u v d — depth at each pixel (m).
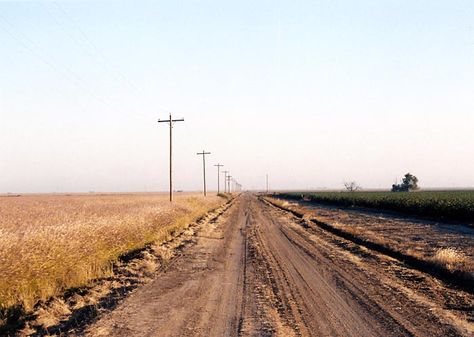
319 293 13.36
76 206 44.22
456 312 11.19
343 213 55.88
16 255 14.02
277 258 20.55
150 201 58.69
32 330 9.51
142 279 15.31
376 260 19.83
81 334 9.24
